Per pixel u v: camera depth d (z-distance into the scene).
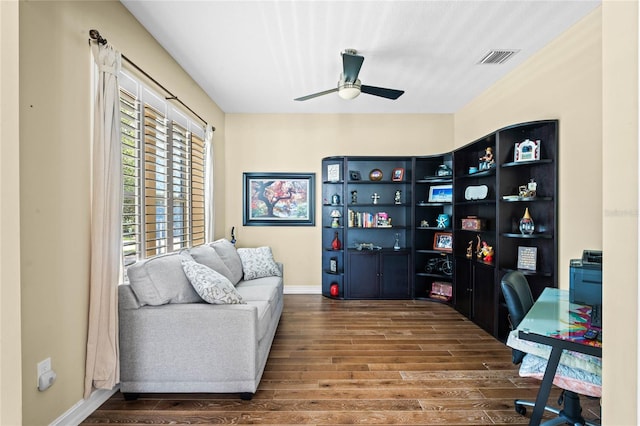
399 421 1.95
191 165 3.61
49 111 1.71
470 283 3.78
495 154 3.50
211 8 2.44
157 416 1.99
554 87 2.92
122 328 2.14
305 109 4.80
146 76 2.57
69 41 1.85
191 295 2.40
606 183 0.62
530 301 2.22
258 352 2.26
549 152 2.97
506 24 2.67
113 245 2.05
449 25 2.67
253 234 4.97
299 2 2.38
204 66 3.39
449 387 2.33
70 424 1.86
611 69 0.61
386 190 5.00
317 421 1.95
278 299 3.51
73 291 1.88
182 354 2.14
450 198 4.51
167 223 3.10
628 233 0.57
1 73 0.83
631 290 0.57
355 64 2.91
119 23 2.33
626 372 0.58
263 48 3.03
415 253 4.67
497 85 3.80
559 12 2.51
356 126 4.98
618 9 0.60
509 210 3.28
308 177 4.98
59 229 1.78
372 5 2.42
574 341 1.45
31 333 1.61
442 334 3.33
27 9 1.57
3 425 0.82
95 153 1.99
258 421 1.95
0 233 0.82
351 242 4.98
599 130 2.51
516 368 2.61
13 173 0.85
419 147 4.98
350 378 2.45
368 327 3.52
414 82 3.82
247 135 4.96
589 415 2.03
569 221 2.79
